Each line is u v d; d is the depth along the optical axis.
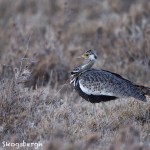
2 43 23.97
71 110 15.76
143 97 14.67
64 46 23.55
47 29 25.31
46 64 20.84
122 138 12.74
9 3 29.78
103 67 20.97
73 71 15.83
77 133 14.07
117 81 14.96
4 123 14.51
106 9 28.50
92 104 16.41
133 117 15.12
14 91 15.55
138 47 22.25
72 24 26.30
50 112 15.27
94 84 15.05
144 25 24.09
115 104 16.16
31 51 21.48
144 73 20.56
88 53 15.98
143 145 13.06
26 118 14.91
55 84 19.45
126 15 26.27
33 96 16.08
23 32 24.34
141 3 27.14
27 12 28.80
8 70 19.02
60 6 28.52
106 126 14.62
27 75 16.22
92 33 25.14
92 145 13.23
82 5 29.08
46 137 13.95
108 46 23.41
